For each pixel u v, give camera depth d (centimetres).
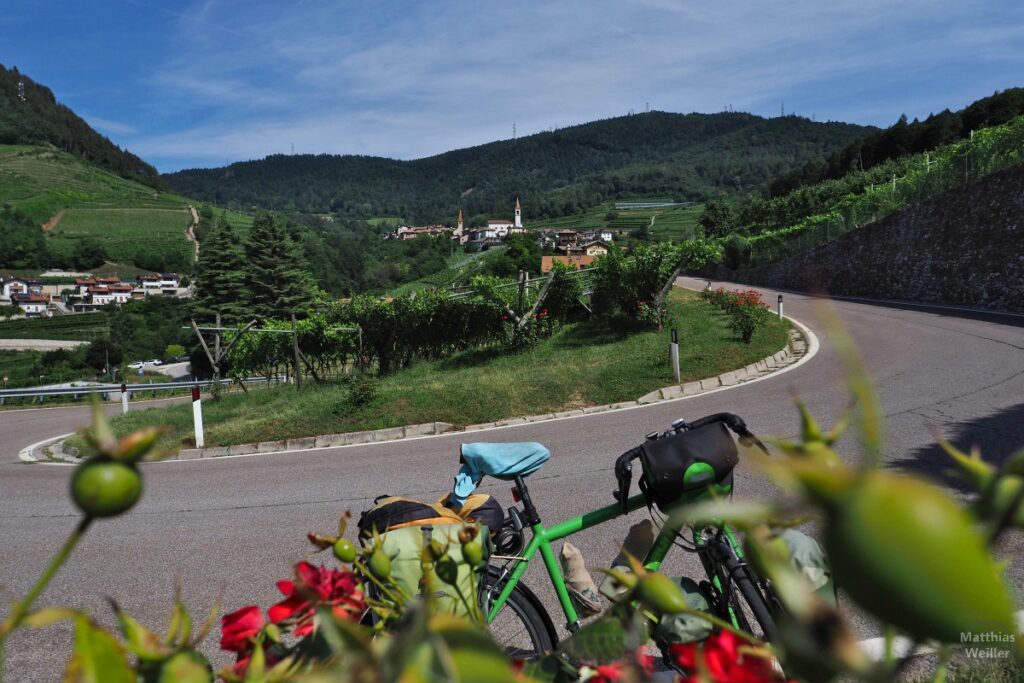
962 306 1881
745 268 4059
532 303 1620
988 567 20
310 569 91
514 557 223
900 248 2286
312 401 1123
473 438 805
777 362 1155
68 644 341
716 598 182
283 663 67
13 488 745
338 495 601
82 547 497
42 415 1784
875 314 1741
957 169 2055
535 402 956
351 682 31
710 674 55
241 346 1886
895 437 610
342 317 1891
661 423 781
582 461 633
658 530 207
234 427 953
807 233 3225
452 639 29
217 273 4594
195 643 59
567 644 68
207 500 616
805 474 22
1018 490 29
